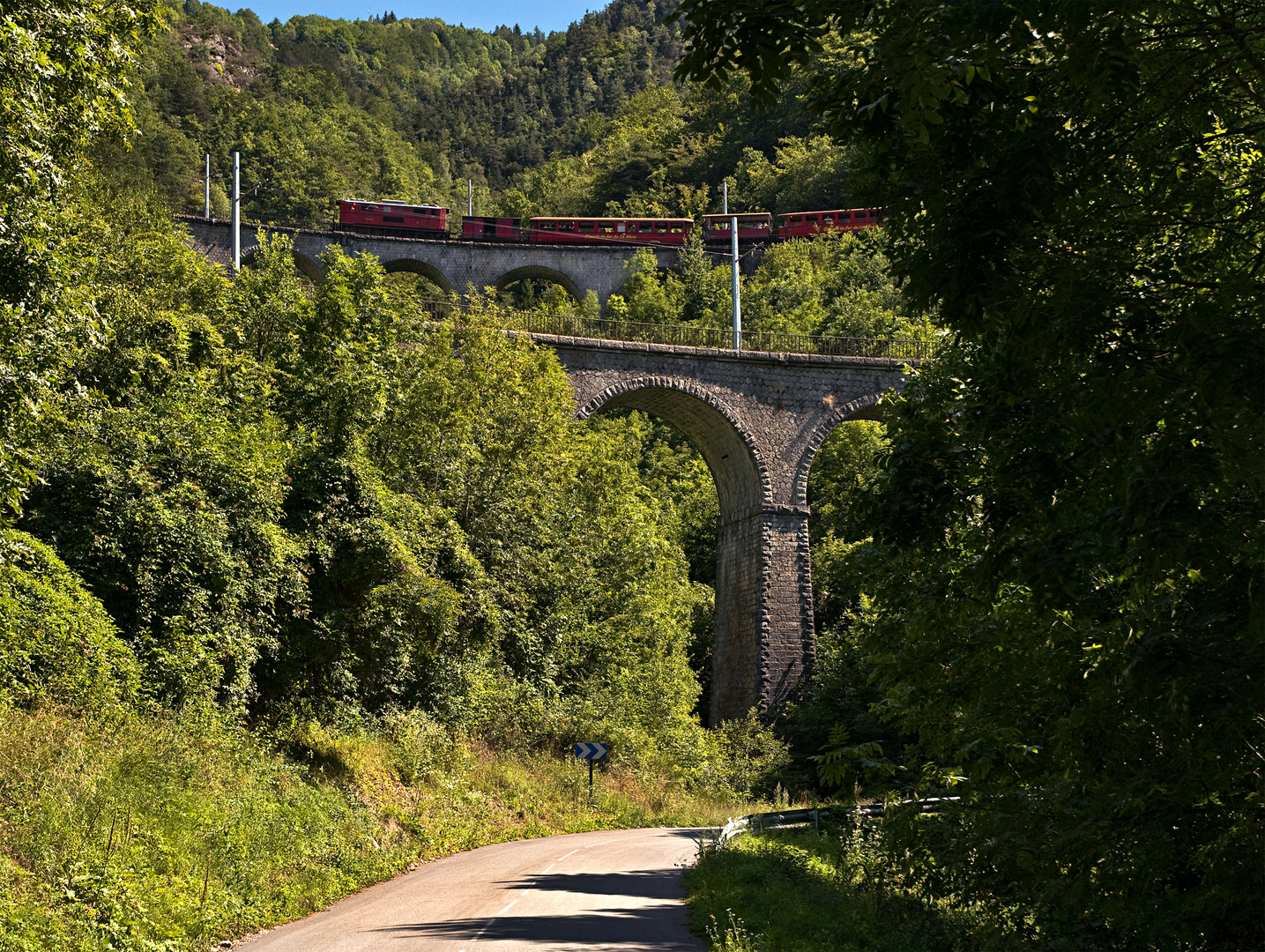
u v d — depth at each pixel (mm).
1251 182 8688
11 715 13609
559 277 87875
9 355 13469
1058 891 9930
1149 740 9031
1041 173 7855
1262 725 8023
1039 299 8172
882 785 12773
